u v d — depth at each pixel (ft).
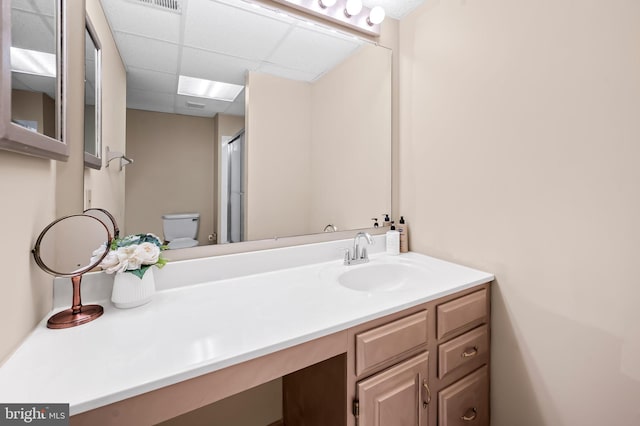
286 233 4.77
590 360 3.38
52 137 2.65
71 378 1.96
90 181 3.36
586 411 3.43
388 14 5.49
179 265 3.71
